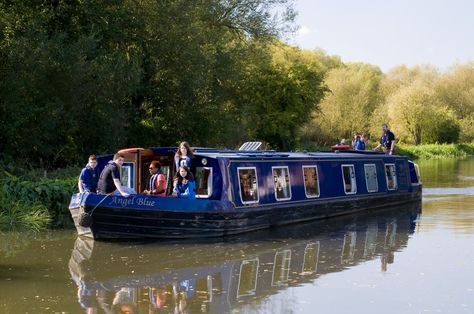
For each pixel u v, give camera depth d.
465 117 82.50
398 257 13.44
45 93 23.94
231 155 16.53
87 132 26.44
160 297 10.30
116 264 12.52
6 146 23.80
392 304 9.96
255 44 37.72
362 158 21.69
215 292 10.62
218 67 33.78
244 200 16.25
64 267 12.20
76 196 15.10
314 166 19.27
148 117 32.75
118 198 14.63
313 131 60.59
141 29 29.48
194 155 15.90
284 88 46.66
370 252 13.99
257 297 10.36
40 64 23.11
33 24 24.09
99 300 10.05
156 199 14.81
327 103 62.06
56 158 25.12
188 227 15.10
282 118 46.31
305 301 10.14
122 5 28.67
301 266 12.57
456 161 56.84
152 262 12.77
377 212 21.11
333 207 19.55
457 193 26.98
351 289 10.84
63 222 17.02
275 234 16.25
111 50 28.86
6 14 25.08
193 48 30.25
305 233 16.47
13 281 11.09
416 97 72.31
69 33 26.80
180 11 30.03
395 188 22.98
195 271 12.09
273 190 17.36
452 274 11.88
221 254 13.62
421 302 10.05
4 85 22.92
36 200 17.59
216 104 34.47
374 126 69.62
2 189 17.11
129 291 10.62
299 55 53.78
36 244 14.33
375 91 83.12
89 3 27.00
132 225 14.74
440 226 17.78
